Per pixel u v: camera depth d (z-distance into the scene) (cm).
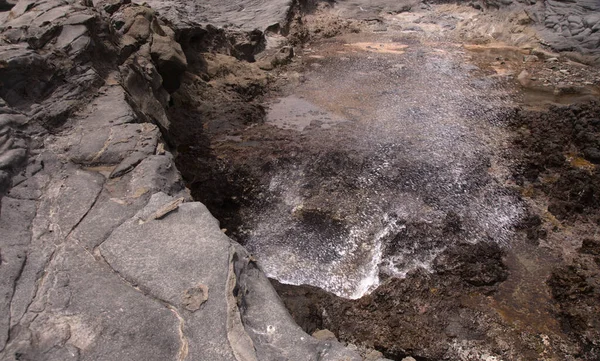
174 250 381
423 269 630
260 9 1468
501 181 796
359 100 1040
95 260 378
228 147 863
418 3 1662
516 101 1037
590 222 712
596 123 892
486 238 685
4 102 522
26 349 309
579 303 576
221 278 359
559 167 822
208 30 1156
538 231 693
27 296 348
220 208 764
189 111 963
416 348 533
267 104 1031
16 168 464
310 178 795
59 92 582
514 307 585
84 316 335
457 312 577
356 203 746
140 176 466
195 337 322
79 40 637
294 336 338
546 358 525
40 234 402
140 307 341
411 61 1244
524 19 1377
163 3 1264
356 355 328
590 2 1342
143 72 748
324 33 1451
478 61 1245
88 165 491
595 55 1219
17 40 604
